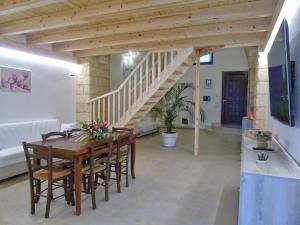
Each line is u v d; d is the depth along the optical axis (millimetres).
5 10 2963
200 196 3135
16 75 4527
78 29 4129
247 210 1805
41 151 2658
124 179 3758
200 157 5129
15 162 3742
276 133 3203
